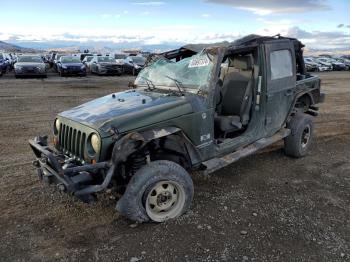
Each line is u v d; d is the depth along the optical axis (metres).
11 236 3.55
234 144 4.70
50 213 4.02
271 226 3.73
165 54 5.15
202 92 4.25
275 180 5.04
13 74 24.41
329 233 3.59
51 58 33.00
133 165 3.72
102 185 3.33
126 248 3.33
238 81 5.20
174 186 3.81
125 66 24.84
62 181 3.36
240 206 4.19
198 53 4.56
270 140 5.28
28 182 4.90
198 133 4.14
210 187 4.76
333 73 32.16
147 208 3.65
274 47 5.20
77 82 19.23
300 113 6.04
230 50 4.47
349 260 3.15
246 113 5.09
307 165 5.69
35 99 12.54
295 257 3.19
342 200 4.38
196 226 3.71
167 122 3.83
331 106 11.90
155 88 4.83
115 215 3.96
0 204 4.23
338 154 6.30
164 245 3.38
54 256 3.23
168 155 4.17
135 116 3.66
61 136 4.16
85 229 3.68
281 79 5.38
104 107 4.08
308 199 4.40
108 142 3.48
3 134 7.47
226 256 3.20
